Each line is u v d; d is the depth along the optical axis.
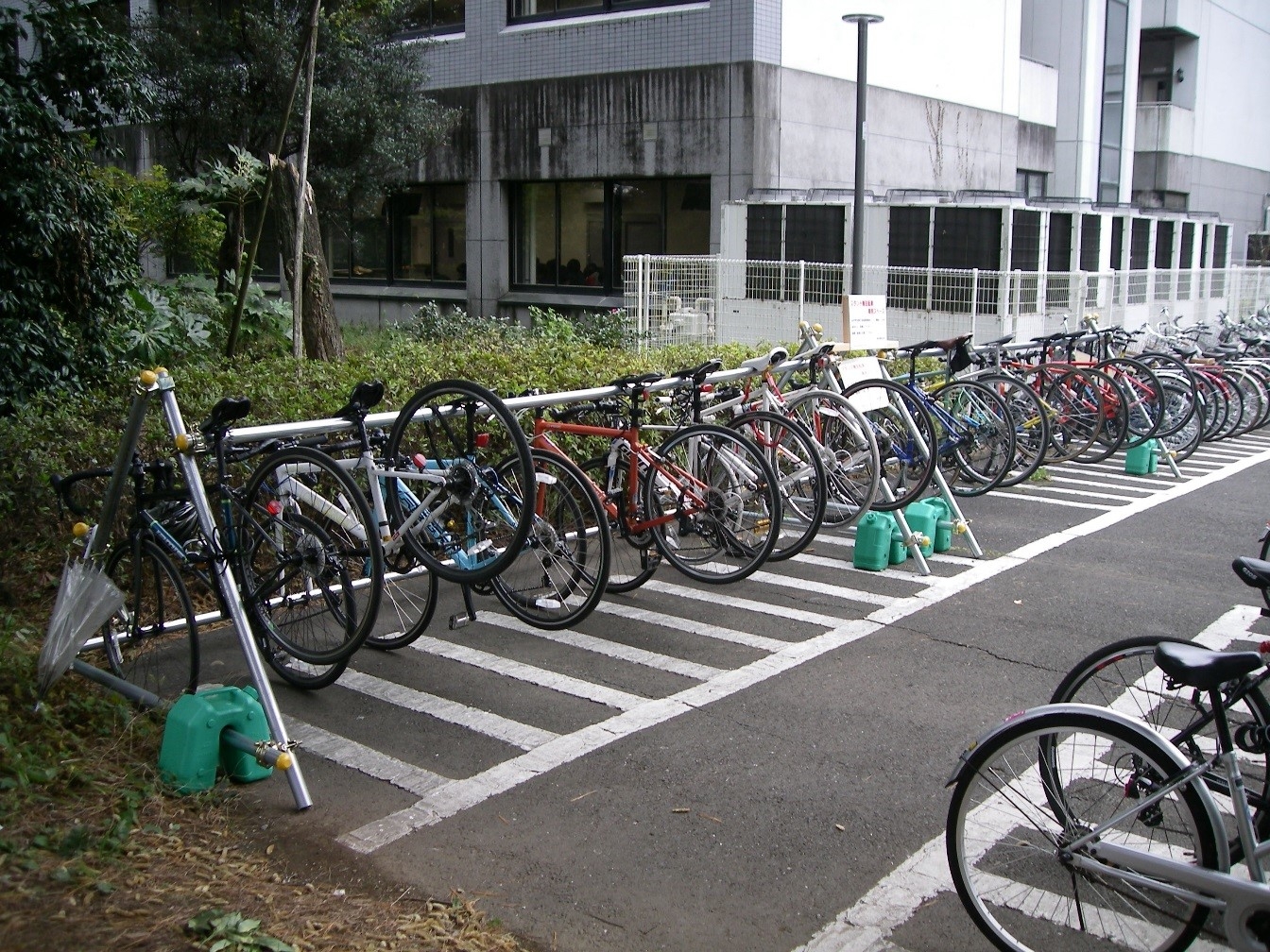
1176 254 20.64
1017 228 14.04
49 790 3.72
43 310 8.26
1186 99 29.89
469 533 5.19
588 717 4.72
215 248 14.26
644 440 7.34
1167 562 7.15
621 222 18.19
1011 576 6.81
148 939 2.99
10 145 7.97
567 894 3.42
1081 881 3.25
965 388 8.70
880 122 18.55
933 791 4.07
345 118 14.47
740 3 16.06
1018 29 22.39
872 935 3.23
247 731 4.06
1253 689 3.02
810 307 15.05
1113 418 10.13
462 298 20.03
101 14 13.94
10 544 5.57
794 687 5.05
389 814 3.88
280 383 7.11
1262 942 2.72
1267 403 12.24
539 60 18.23
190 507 4.86
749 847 3.70
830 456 7.06
